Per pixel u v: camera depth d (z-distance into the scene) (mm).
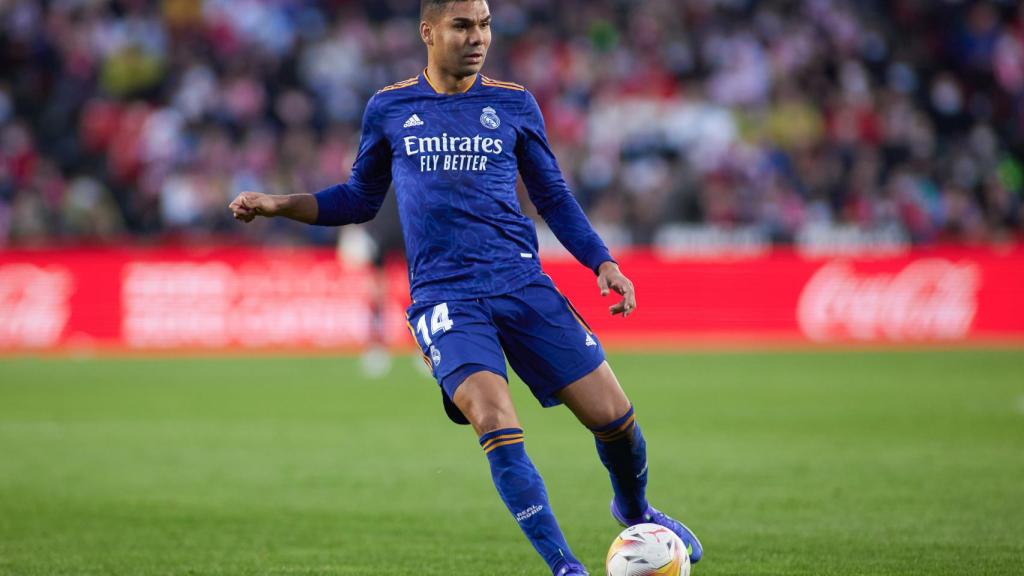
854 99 87188
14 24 85688
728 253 71438
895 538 21312
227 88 83938
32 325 67625
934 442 33344
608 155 81875
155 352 66812
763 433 35344
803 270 70812
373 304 59000
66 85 84625
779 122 86000
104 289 68125
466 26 17062
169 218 76188
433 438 35281
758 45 90562
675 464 29938
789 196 80000
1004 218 80812
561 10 91812
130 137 80000
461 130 17094
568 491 26703
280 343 68375
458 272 16859
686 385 48750
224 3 88375
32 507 24906
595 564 19719
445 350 16562
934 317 69812
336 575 18922
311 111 84500
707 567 19172
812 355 62656
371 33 89438
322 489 27000
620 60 89000
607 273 16906
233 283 68375
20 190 77562
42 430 37031
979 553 20047
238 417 40188
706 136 84250
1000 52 92250
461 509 24641
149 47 85375
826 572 18781
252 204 17281
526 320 16859
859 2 94375
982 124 89812
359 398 45844
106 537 21922
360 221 18250
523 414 41531
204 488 27156
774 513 23781
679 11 92375
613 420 16844
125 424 38469
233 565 19672
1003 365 56719
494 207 17016
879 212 79125
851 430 35875
